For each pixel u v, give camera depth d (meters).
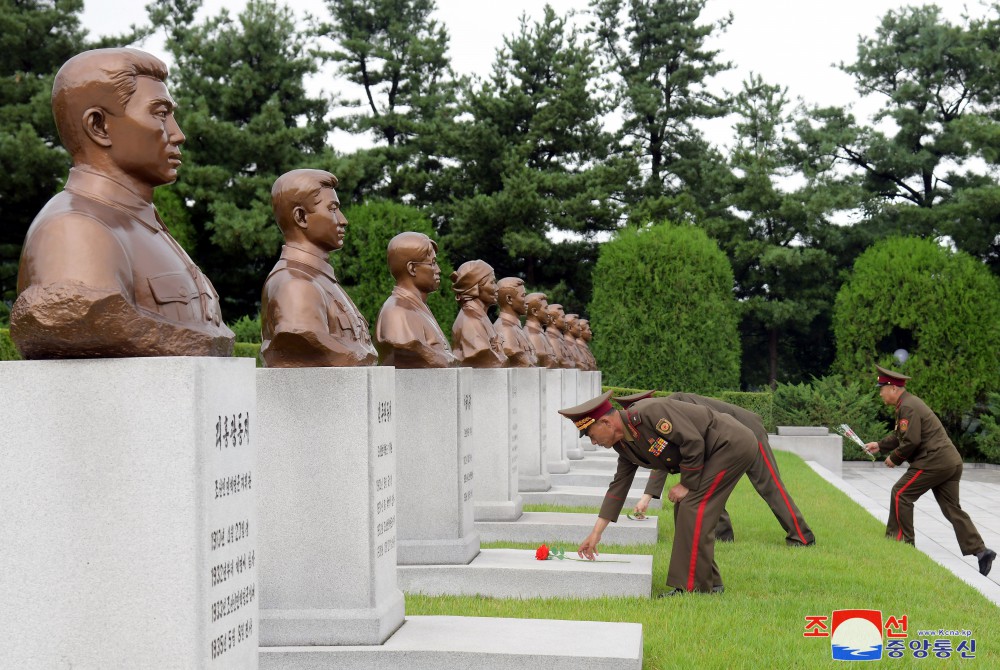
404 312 7.89
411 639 5.48
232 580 3.72
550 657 5.11
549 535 9.46
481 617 6.08
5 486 3.55
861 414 25.70
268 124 24.95
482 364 9.84
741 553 9.35
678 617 6.68
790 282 33.59
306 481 5.63
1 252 23.75
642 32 34.25
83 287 3.40
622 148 32.22
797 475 17.03
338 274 26.92
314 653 5.30
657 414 7.39
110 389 3.49
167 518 3.46
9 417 3.55
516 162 28.48
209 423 3.54
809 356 36.72
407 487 7.80
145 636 3.48
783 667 5.69
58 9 23.53
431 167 31.34
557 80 30.69
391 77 31.75
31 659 3.53
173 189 24.12
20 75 22.75
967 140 28.41
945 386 26.77
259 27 25.88
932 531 12.15
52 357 3.56
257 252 24.48
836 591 7.82
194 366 3.46
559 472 14.41
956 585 8.31
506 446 9.80
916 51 31.44
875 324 27.58
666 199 30.95
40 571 3.53
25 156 21.52
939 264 27.08
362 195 30.14
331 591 5.60
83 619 3.50
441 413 7.81
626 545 9.36
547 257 30.33
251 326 23.20
